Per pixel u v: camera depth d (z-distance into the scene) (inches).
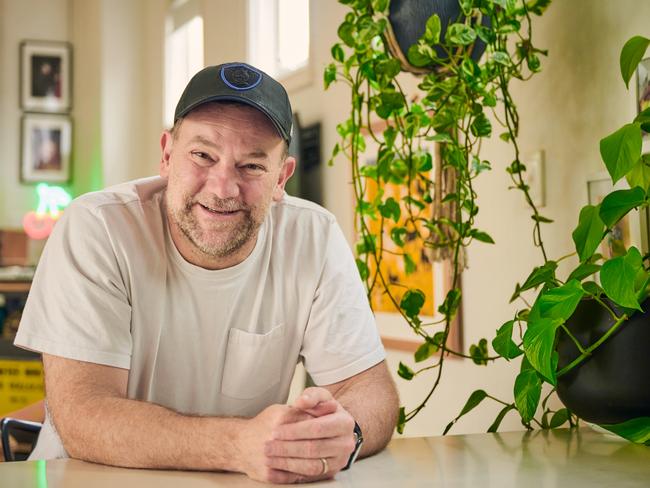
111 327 60.9
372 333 68.6
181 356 66.0
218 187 59.2
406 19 78.5
